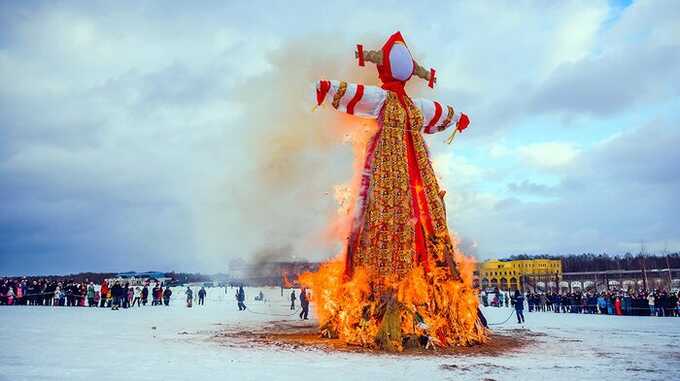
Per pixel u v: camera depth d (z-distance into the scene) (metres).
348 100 14.91
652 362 11.62
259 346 14.07
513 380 9.25
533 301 37.66
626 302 30.62
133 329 19.58
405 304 13.67
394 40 16.23
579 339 16.44
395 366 10.69
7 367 10.56
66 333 17.84
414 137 15.74
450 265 14.78
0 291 39.34
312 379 9.19
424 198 15.28
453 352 12.92
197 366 10.68
